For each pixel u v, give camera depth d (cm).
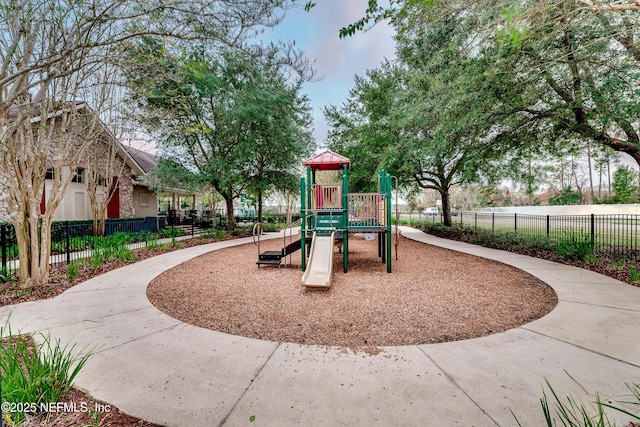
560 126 839
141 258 886
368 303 480
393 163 1353
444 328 379
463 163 1217
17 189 556
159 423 207
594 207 2642
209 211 2527
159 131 1195
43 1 377
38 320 401
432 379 261
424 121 978
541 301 475
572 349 313
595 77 690
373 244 1311
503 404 226
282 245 1226
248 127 1316
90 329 373
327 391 245
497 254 934
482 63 679
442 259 883
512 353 308
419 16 418
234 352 315
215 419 211
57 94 595
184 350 318
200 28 342
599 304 454
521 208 3481
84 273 678
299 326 390
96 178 1138
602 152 1045
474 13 465
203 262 842
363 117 1638
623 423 202
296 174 1655
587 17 464
